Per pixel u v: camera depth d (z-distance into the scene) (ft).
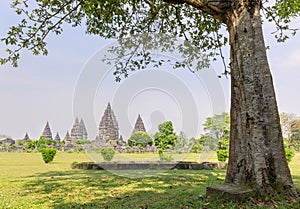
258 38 11.04
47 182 21.59
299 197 9.96
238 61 11.23
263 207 9.00
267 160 10.18
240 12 11.42
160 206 11.18
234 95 11.53
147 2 18.43
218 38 22.04
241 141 10.96
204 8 12.31
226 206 9.37
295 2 18.43
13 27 16.29
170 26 21.84
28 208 12.46
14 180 23.15
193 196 12.61
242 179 10.69
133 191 16.56
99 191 16.87
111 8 17.78
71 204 13.14
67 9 17.89
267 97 10.61
